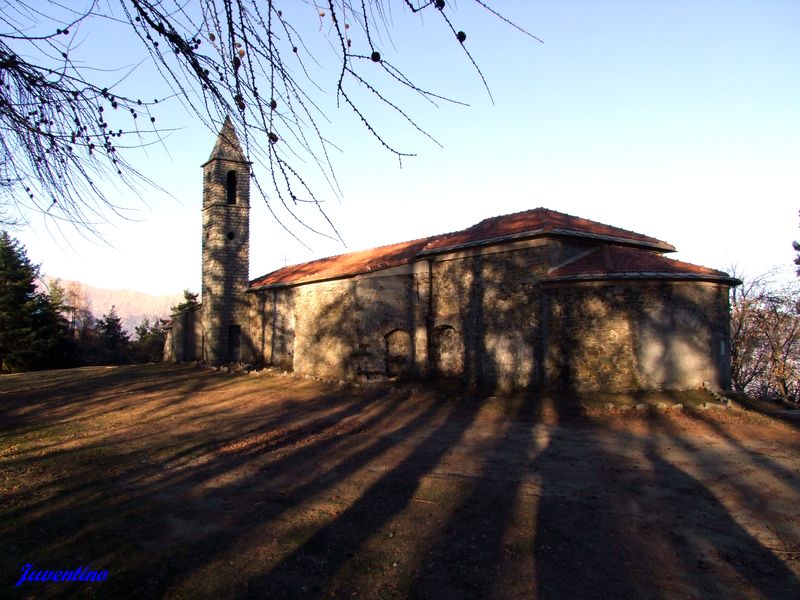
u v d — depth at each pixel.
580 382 16.14
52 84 3.17
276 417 15.22
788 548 6.10
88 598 5.00
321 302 23.84
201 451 11.09
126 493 8.23
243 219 30.56
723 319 17.08
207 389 21.28
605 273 15.95
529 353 17.12
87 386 23.00
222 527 6.78
